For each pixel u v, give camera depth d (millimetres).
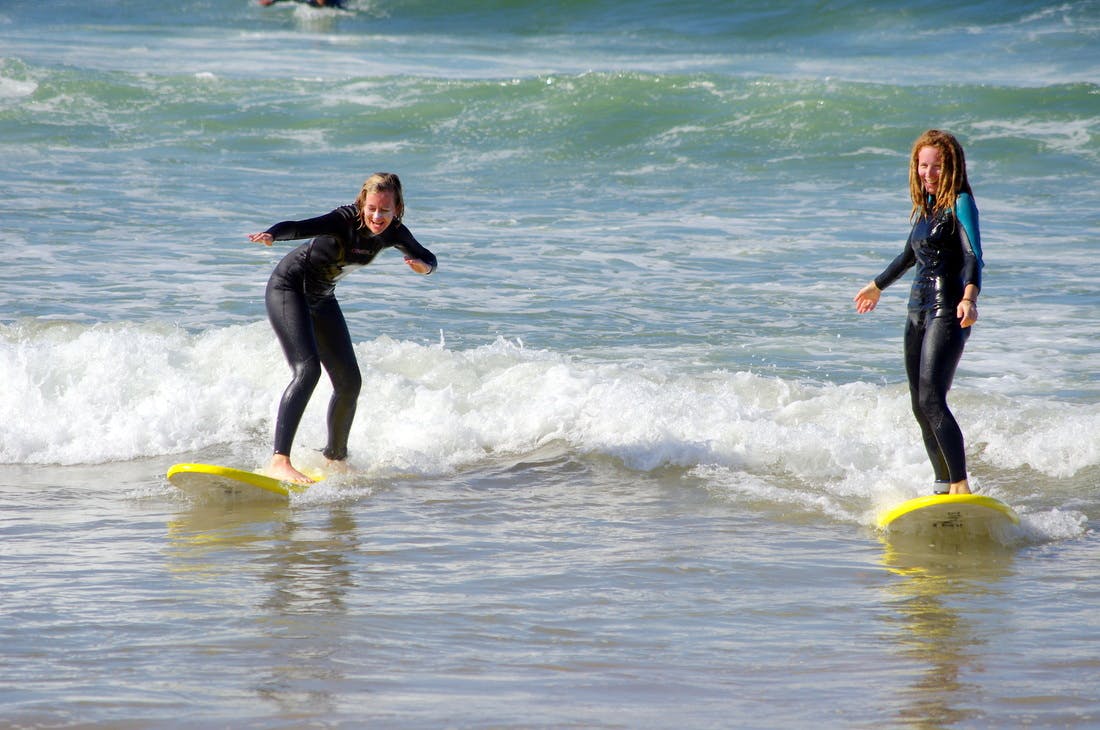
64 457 28125
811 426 27938
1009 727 13430
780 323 40406
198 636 16297
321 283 25500
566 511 23875
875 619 17516
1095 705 14078
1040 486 25297
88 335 32969
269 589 18609
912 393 22766
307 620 17062
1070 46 115250
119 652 15602
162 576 19281
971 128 79375
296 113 86062
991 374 33906
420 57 122500
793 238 54688
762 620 17422
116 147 77000
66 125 81875
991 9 131750
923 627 17141
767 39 132000
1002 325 39469
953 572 20000
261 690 14258
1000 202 63625
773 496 24656
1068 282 45250
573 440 28266
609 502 24516
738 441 27672
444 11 160250
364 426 29125
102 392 30469
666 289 45219
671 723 13414
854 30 131000
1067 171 70438
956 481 22219
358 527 22594
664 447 27234
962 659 15766
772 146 77688
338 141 80500
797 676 15109
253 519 23125
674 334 38938
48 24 155125
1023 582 19469
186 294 43031
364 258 25188
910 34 127188
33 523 22750
